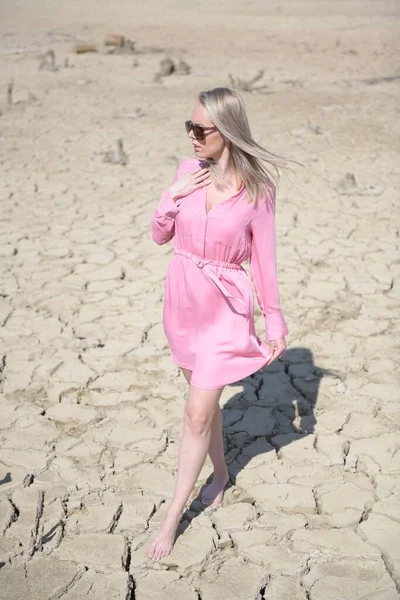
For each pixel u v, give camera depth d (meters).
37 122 12.22
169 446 4.16
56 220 7.82
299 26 23.53
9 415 4.44
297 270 6.53
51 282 6.32
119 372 4.93
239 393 4.69
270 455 4.08
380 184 8.92
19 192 8.76
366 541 3.45
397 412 4.47
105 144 10.84
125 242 7.20
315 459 4.04
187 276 3.25
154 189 8.82
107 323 5.61
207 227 3.17
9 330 5.50
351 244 7.11
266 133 11.29
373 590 3.18
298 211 8.01
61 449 4.12
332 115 12.43
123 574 3.25
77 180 9.20
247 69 16.61
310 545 3.42
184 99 13.74
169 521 3.34
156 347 5.27
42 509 3.59
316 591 3.17
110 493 3.77
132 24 24.22
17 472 3.92
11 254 6.93
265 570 3.29
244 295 3.26
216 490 3.68
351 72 16.27
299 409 4.52
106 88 14.82
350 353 5.16
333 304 5.89
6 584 3.20
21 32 22.50
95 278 6.40
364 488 3.81
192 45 20.09
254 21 24.81
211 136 3.08
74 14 26.73
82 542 3.44
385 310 5.80
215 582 3.23
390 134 11.20
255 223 3.21
